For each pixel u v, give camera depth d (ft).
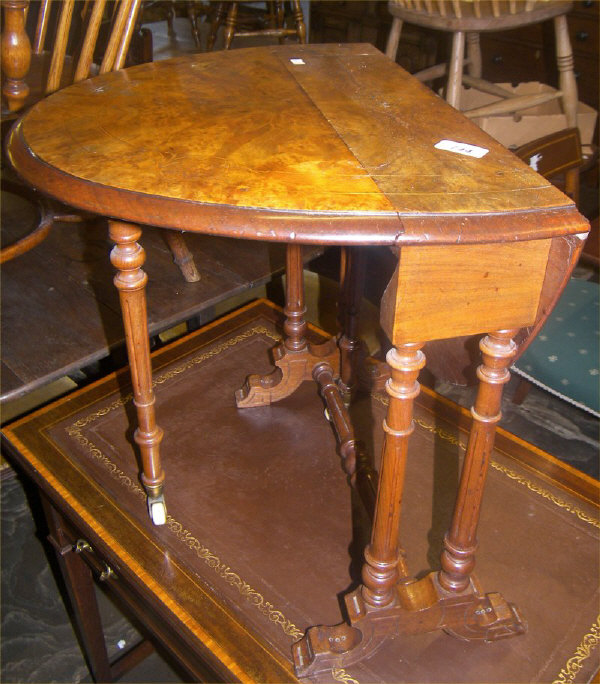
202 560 3.78
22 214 6.84
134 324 3.36
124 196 2.54
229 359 5.27
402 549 3.82
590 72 9.87
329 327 5.90
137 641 5.73
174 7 15.38
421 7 7.51
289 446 4.54
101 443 4.50
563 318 5.11
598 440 6.76
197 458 4.43
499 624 3.39
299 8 11.04
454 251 2.42
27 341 5.17
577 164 5.65
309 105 3.34
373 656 3.37
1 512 6.30
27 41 4.55
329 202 2.45
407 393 2.71
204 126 3.08
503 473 4.30
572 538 3.92
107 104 3.32
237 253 6.25
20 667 5.41
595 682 3.26
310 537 3.93
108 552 3.84
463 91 9.09
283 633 3.43
